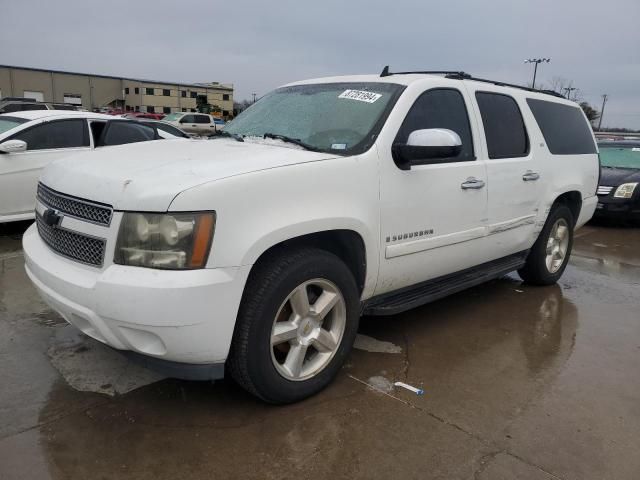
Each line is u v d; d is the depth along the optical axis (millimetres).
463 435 2828
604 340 4215
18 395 3045
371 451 2664
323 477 2469
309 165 2926
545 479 2520
